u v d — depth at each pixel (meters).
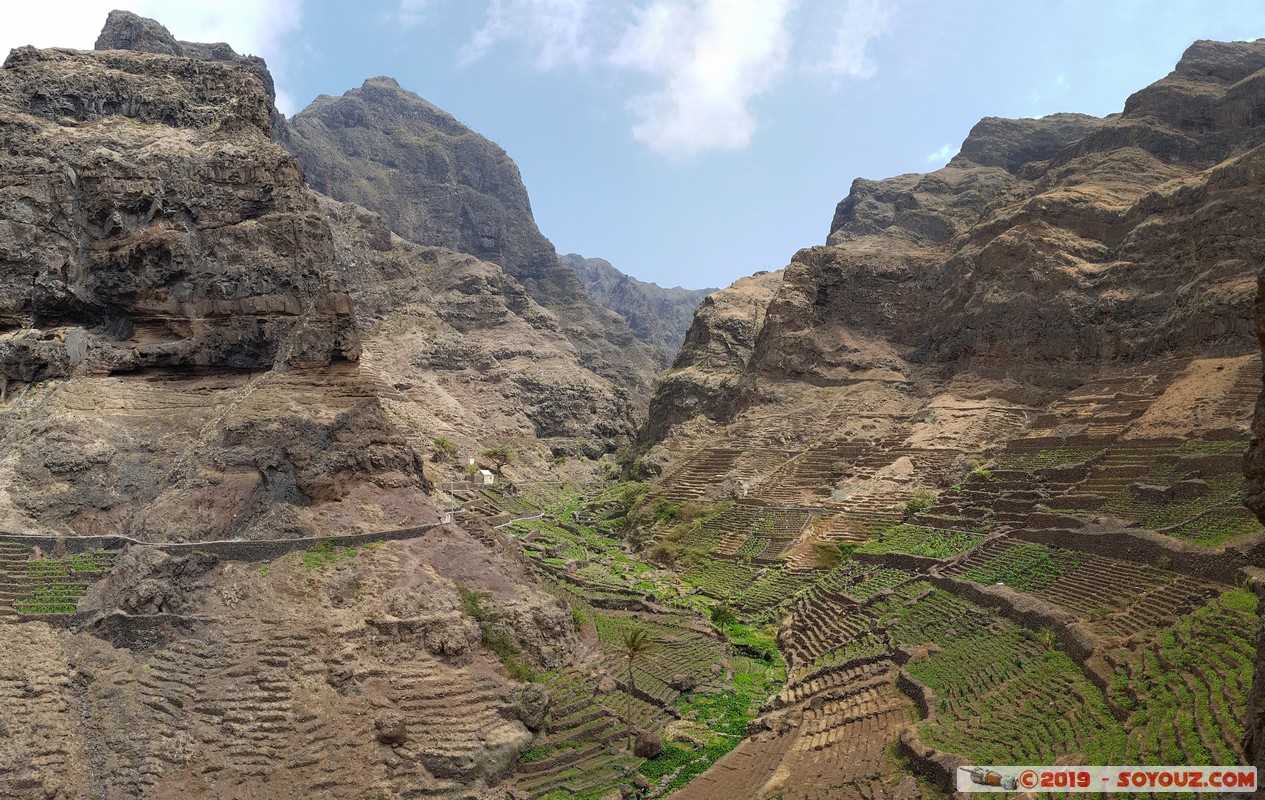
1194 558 56.81
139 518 57.47
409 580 56.78
